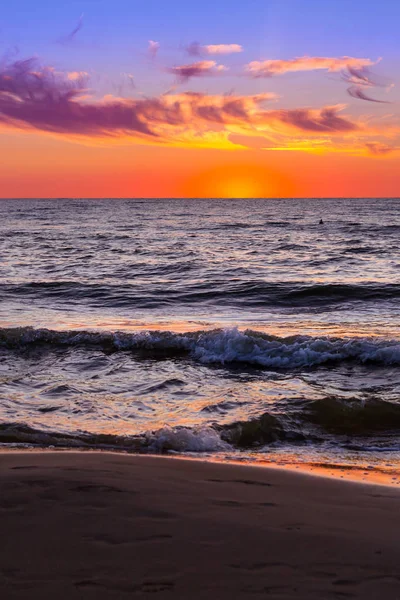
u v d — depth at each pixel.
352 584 2.88
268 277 23.33
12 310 16.19
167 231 53.22
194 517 3.73
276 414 7.02
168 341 11.31
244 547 3.28
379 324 13.80
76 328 13.37
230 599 2.69
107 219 79.50
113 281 22.33
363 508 4.04
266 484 4.57
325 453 5.92
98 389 8.44
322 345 10.62
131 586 2.79
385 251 33.09
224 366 10.12
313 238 43.31
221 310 16.61
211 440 6.14
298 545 3.34
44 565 2.98
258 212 105.50
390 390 8.50
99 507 3.84
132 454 5.52
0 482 4.33
